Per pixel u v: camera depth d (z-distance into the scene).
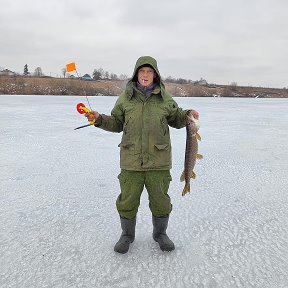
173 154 7.95
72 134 10.89
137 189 3.14
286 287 2.72
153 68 3.12
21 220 3.97
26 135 10.52
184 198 4.82
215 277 2.85
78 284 2.73
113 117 3.29
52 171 6.20
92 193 4.98
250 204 4.62
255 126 14.21
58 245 3.38
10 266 2.98
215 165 6.85
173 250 3.29
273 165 6.92
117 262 3.07
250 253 3.26
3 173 6.00
